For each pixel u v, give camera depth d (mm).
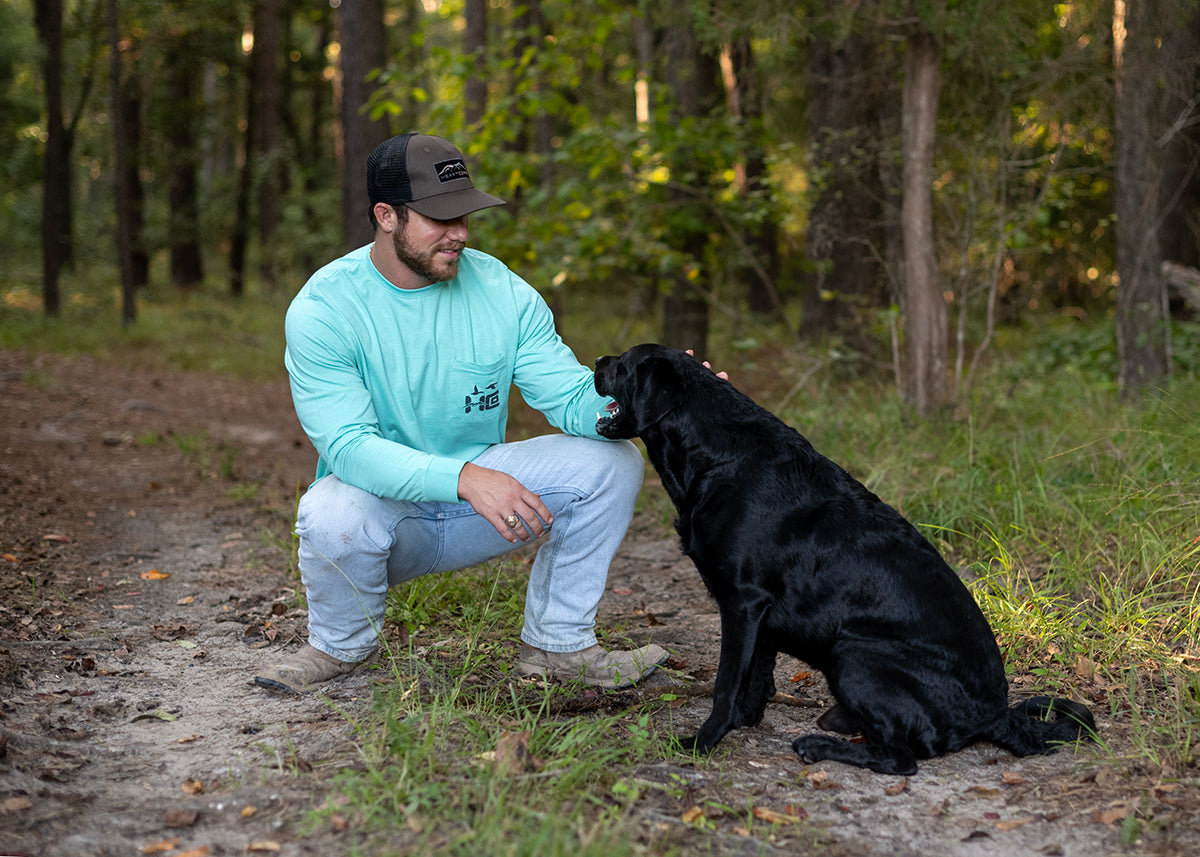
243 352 14828
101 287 20531
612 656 3514
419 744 2695
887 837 2436
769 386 10648
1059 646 3689
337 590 3266
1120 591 3889
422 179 2973
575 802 2477
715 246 11133
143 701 3256
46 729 2947
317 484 3256
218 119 25078
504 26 19969
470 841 2252
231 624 4145
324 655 3381
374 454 3025
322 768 2654
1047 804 2596
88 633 3955
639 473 3389
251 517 6227
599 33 9172
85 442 8555
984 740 2840
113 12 16031
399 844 2262
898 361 7629
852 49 9453
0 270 20203
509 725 2924
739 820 2496
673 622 4281
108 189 32250
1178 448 5324
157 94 24781
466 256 3373
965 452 6016
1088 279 14438
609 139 9008
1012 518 4926
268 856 2236
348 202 11453
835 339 9500
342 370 3125
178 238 22641
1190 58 8172
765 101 10039
